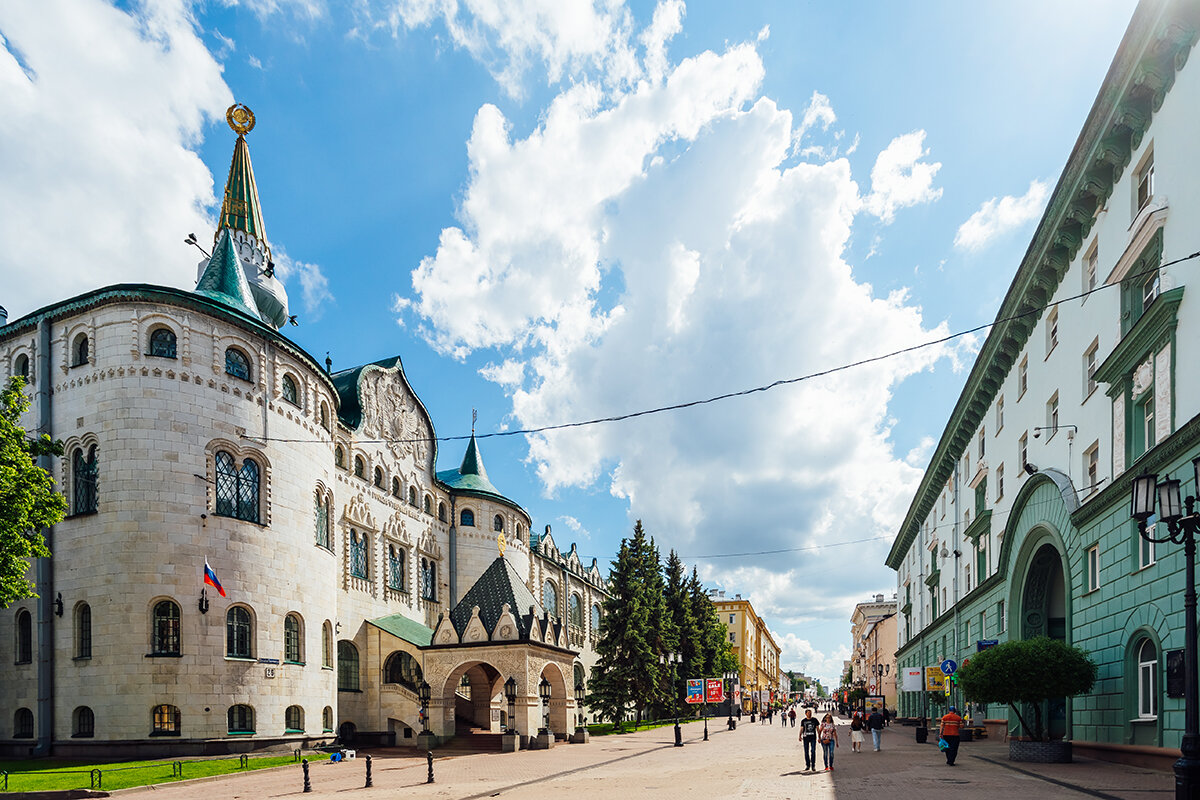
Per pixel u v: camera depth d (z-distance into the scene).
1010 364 33.38
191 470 30.06
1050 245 26.20
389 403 48.22
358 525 43.12
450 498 55.59
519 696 36.72
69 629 29.11
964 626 42.50
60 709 28.77
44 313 31.84
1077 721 24.56
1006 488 34.22
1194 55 17.77
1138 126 20.61
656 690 60.06
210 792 21.12
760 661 160.00
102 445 29.58
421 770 26.53
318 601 35.38
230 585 30.38
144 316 30.33
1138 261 20.83
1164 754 18.52
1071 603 25.08
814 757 24.39
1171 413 18.62
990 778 19.81
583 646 79.00
